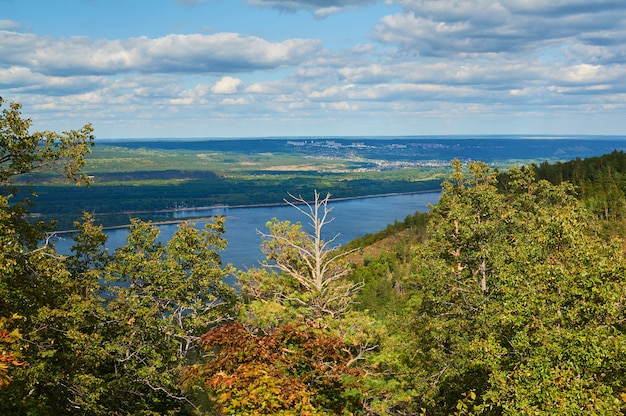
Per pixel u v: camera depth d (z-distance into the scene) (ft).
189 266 107.65
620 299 59.00
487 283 104.47
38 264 76.54
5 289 68.95
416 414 86.94
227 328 52.85
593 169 415.64
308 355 58.08
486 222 107.45
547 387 56.18
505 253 96.58
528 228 104.78
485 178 122.62
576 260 65.67
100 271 96.48
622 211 283.18
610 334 59.26
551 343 58.59
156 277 99.40
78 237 99.50
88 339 79.77
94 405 79.05
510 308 66.95
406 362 95.14
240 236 655.35
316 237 93.76
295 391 46.55
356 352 77.00
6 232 71.51
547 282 66.03
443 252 116.37
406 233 440.45
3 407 63.67
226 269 105.91
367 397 70.28
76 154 78.64
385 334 77.51
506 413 57.41
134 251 104.37
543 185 134.00
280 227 102.12
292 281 101.50
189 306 102.12
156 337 95.50
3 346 48.26
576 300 63.72
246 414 44.42
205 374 52.06
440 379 91.97
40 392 73.97
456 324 94.53
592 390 54.90
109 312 93.35
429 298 104.06
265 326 77.82
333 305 91.40
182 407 99.76
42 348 71.97
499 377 60.13
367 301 265.75
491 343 66.44
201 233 109.91
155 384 93.71
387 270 307.58
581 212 108.47
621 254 65.87
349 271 101.24
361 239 463.42
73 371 79.97
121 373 92.32
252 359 50.26
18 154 76.64
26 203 83.20
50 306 78.28
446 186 123.13
